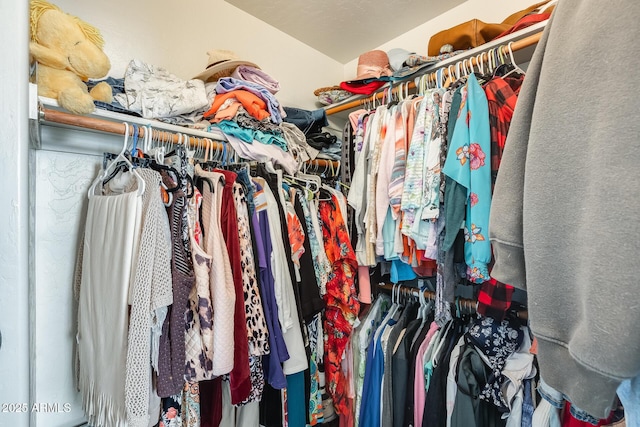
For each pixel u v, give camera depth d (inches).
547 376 16.5
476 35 46.8
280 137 50.1
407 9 62.1
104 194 36.5
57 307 38.0
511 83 37.4
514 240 18.6
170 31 51.4
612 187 13.1
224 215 36.3
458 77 45.5
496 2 56.5
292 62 71.1
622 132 12.9
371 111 53.1
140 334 26.6
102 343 30.5
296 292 43.4
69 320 38.9
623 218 12.7
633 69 12.9
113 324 28.8
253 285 37.3
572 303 15.3
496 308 35.4
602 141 13.6
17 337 16.8
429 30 65.7
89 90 36.0
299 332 42.9
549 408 35.7
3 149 16.8
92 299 32.6
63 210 38.6
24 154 17.1
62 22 29.8
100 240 31.8
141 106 38.2
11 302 16.7
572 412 27.2
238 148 44.1
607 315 13.0
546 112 16.2
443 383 43.3
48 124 34.4
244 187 40.1
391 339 52.3
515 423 37.6
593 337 13.5
